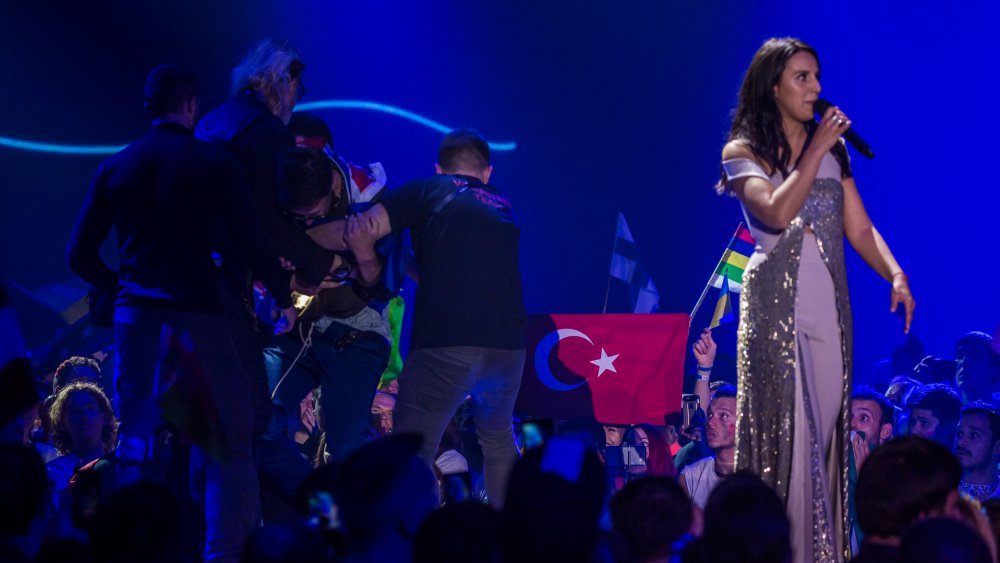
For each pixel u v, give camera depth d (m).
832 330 9.20
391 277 12.47
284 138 12.09
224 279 11.18
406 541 6.23
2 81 33.06
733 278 16.77
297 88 12.68
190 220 10.70
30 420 13.92
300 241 11.87
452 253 11.86
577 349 14.66
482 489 14.68
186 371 10.05
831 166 9.37
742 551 6.62
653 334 14.55
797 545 8.86
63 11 33.25
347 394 12.42
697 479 14.76
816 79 9.21
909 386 20.53
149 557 6.58
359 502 6.21
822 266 9.19
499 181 37.72
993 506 8.45
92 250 11.09
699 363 16.59
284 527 6.30
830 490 9.26
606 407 14.49
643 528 7.58
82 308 29.30
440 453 14.11
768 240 9.17
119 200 10.80
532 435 8.56
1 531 7.09
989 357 21.53
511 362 12.03
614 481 14.89
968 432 15.27
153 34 33.97
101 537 6.58
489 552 5.87
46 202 33.41
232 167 10.89
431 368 11.77
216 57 34.50
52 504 11.73
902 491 7.38
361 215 12.02
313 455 15.70
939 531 5.87
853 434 14.21
